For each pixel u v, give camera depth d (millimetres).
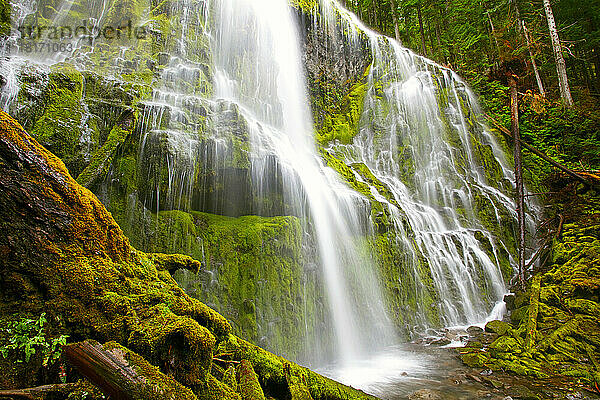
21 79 5215
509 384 4422
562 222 8836
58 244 2059
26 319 1797
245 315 5152
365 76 13781
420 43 21266
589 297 6238
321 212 6758
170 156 5363
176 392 1685
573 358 4965
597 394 4113
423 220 8992
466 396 4172
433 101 12266
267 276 5520
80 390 1693
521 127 13055
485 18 18469
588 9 17078
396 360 5602
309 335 5676
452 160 11016
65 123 5191
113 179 5031
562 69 15219
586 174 9469
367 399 2900
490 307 7992
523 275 7867
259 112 9852
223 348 2518
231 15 10297
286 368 2686
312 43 12547
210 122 6320
